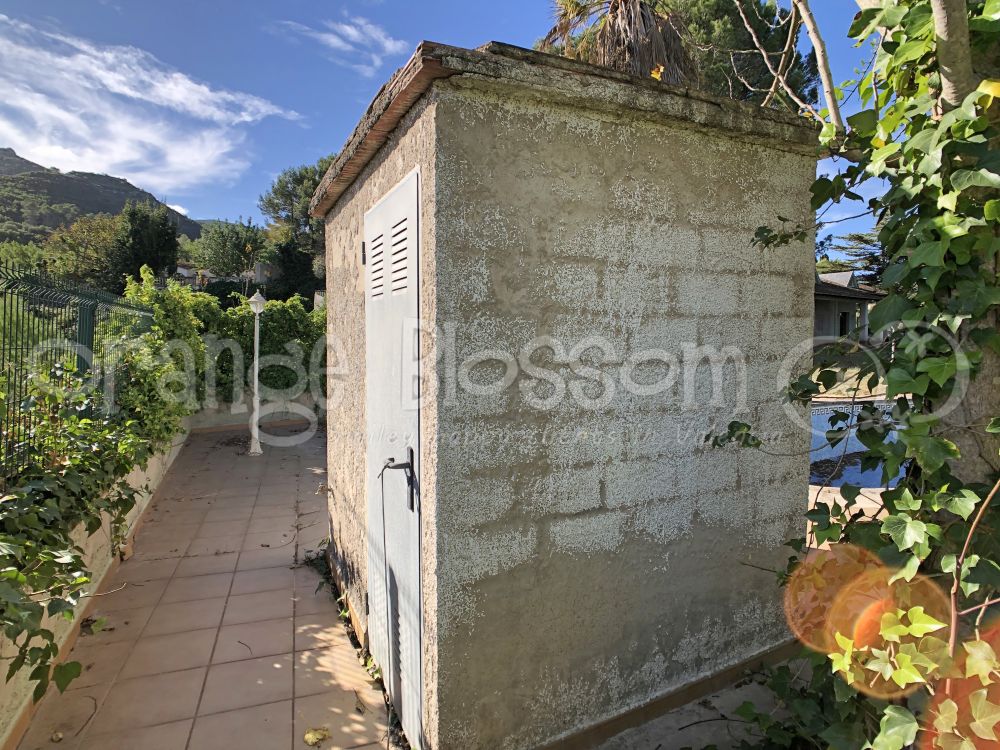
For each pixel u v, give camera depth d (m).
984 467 1.50
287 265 29.28
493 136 1.87
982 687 1.40
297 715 2.58
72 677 2.16
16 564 2.20
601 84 1.95
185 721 2.54
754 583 2.71
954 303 1.41
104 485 3.50
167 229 27.69
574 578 2.17
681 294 2.35
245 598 3.79
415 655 2.12
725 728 2.40
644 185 2.21
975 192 1.42
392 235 2.28
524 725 2.10
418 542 2.03
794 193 2.63
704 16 8.80
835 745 1.64
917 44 1.46
